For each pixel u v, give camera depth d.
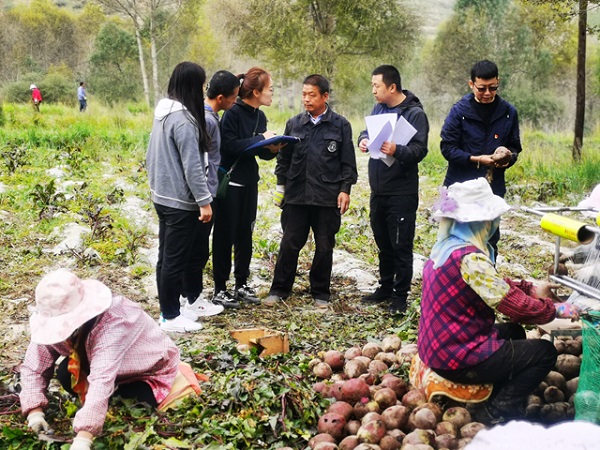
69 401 4.09
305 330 6.00
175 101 5.55
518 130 6.32
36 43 56.53
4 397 4.20
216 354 5.09
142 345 4.05
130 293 7.00
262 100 6.37
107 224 9.19
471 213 3.99
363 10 28.22
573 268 4.45
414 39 30.20
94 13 57.31
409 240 6.45
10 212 9.70
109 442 3.77
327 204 6.61
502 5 38.59
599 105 38.53
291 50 28.81
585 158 14.30
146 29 44.72
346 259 8.41
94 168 13.80
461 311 4.06
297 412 4.25
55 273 3.72
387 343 5.21
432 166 15.68
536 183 13.65
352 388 4.34
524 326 5.73
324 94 6.52
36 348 3.94
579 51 14.84
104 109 26.09
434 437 3.89
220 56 46.66
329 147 6.55
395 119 6.12
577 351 4.62
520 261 8.67
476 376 4.08
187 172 5.50
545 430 2.57
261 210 10.79
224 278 6.66
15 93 42.97
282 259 6.82
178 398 4.19
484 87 6.05
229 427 4.01
